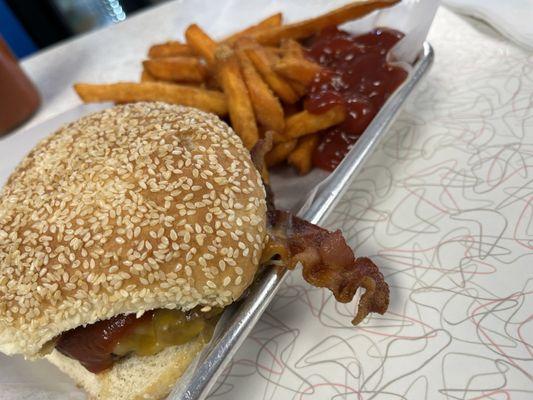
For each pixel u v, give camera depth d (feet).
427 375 0.52
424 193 0.70
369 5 0.84
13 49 1.81
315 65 0.82
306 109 0.78
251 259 0.55
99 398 0.58
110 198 0.56
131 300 0.52
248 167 0.61
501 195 0.66
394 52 0.82
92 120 0.70
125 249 0.53
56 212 0.58
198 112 0.68
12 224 0.59
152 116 0.67
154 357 0.57
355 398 0.52
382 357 0.55
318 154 0.79
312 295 0.63
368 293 0.54
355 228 0.69
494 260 0.59
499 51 0.90
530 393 0.48
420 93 0.87
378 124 0.71
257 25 0.97
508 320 0.53
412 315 0.57
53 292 0.53
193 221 0.54
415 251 0.63
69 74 1.26
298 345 0.59
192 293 0.53
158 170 0.58
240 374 0.58
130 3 1.83
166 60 0.91
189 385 0.51
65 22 1.83
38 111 1.17
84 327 0.55
